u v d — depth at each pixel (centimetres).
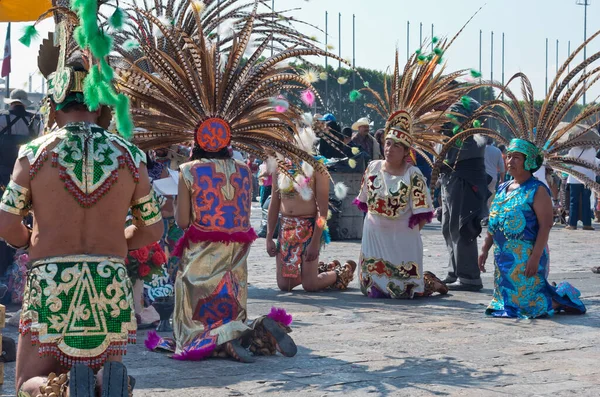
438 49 810
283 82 589
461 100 820
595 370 523
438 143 848
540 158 727
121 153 346
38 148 337
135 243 363
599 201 2055
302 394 460
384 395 460
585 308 738
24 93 830
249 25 571
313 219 856
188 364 533
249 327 563
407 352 571
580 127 883
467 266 878
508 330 657
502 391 470
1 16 733
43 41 393
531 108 756
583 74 742
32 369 334
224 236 553
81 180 336
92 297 333
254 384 481
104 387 308
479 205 863
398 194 817
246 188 570
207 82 564
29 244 348
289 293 858
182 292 556
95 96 326
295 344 583
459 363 539
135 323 347
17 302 783
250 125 580
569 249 1364
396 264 823
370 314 727
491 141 1491
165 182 691
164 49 602
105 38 328
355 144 1466
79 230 336
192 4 572
